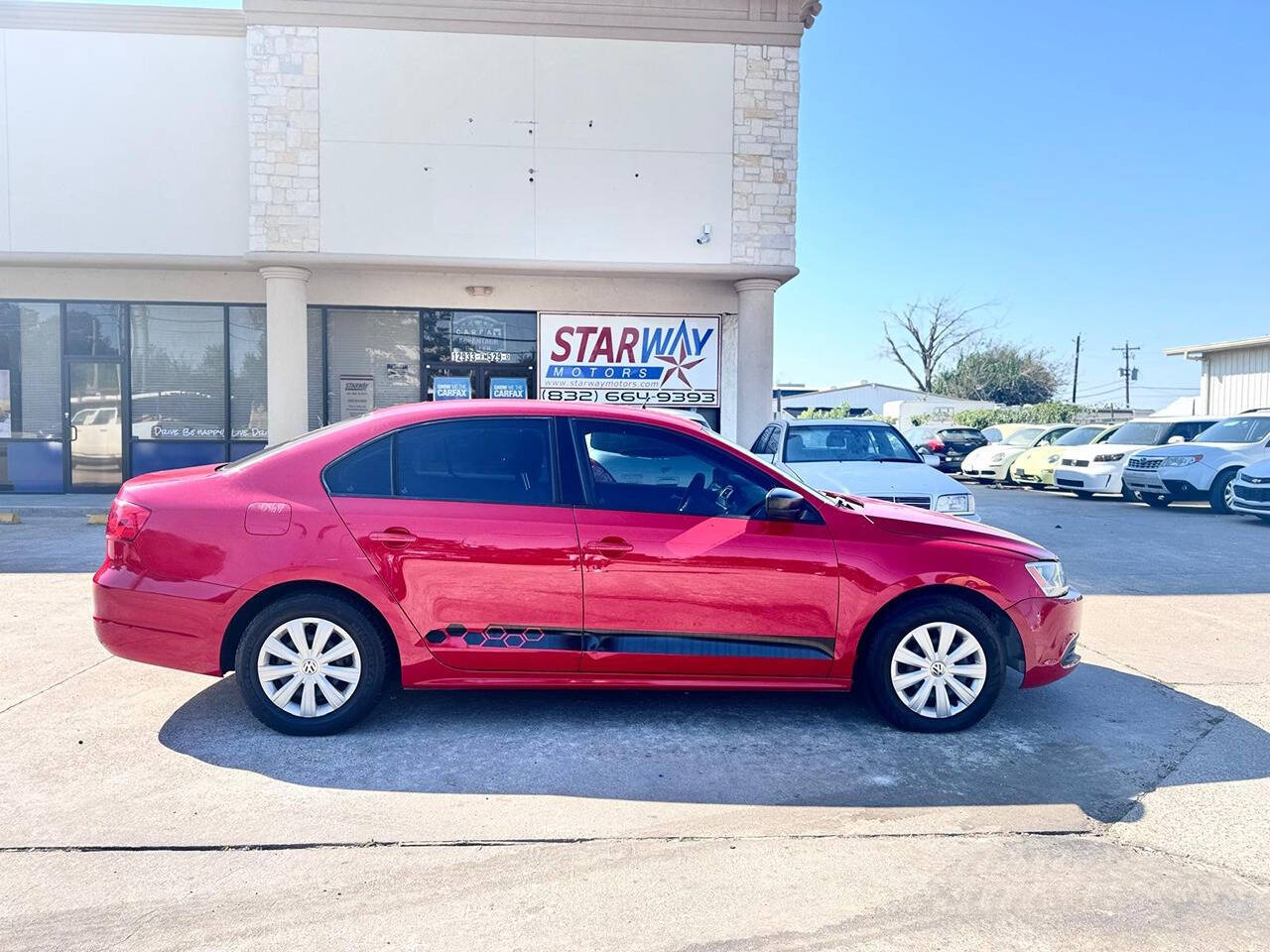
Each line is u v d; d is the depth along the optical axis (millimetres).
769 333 14453
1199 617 7434
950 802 3916
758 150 14031
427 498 4543
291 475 4555
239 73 13867
